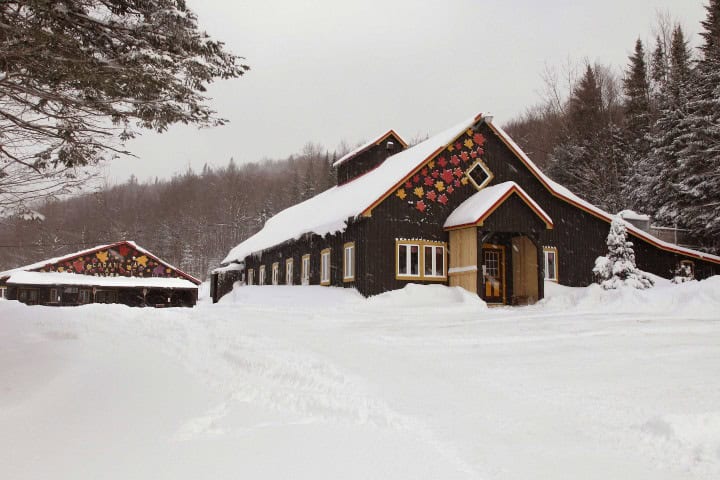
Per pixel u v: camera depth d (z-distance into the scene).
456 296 20.41
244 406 5.96
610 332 11.28
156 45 7.27
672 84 41.75
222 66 7.79
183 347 9.58
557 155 48.41
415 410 5.84
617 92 52.06
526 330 11.99
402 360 8.56
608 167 43.81
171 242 93.25
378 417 5.55
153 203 111.31
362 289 21.48
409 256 22.02
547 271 23.86
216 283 41.59
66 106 7.41
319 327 12.91
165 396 6.39
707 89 34.91
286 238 28.47
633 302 16.61
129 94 7.42
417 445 4.80
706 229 32.62
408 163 23.77
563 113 50.94
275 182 120.81
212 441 4.88
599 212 25.02
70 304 37.69
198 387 6.78
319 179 102.31
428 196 22.67
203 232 96.31
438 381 7.16
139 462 4.43
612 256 19.58
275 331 11.82
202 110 7.93
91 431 5.24
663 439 4.89
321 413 5.68
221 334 10.99
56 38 6.45
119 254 39.25
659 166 36.84
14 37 6.40
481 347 9.82
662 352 8.94
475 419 5.57
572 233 24.66
